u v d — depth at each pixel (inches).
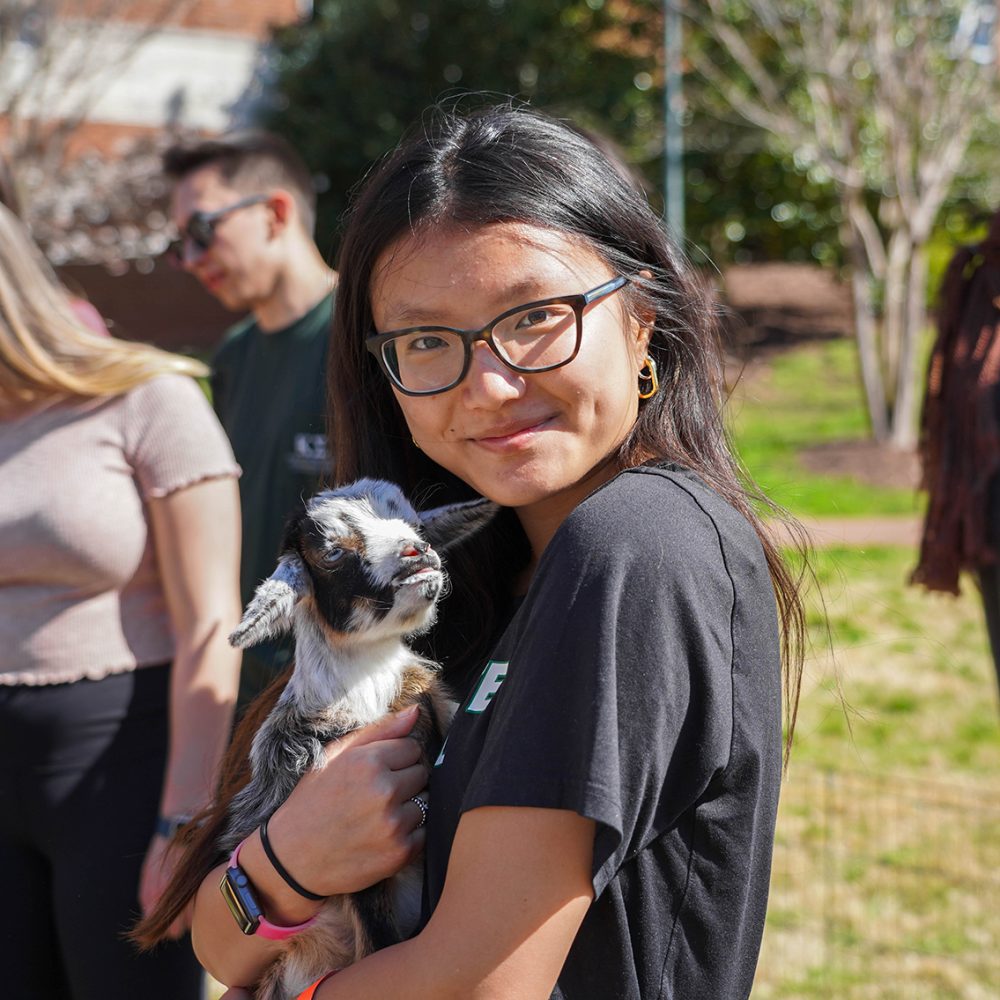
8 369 108.4
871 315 485.4
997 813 190.4
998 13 462.6
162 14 579.2
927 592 156.1
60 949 115.3
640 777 56.0
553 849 55.9
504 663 65.6
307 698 78.1
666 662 57.2
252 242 141.6
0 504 108.7
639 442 71.0
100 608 112.4
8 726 110.2
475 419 66.2
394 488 82.3
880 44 449.4
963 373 139.5
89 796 111.7
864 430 478.0
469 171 66.7
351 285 78.7
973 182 542.6
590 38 592.7
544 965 56.2
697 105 585.3
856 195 482.3
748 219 634.8
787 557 80.2
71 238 493.4
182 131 611.2
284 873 69.3
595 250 67.7
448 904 58.4
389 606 75.9
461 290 65.3
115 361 113.1
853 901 167.5
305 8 676.7
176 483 113.5
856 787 202.5
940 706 238.7
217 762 107.0
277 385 142.0
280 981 76.2
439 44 584.7
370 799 67.6
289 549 80.2
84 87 611.2
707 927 61.0
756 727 61.4
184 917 96.4
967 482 138.7
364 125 581.6
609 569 58.2
